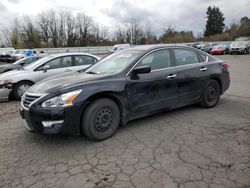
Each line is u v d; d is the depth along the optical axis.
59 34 57.81
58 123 3.43
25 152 3.53
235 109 5.33
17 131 4.40
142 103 4.21
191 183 2.64
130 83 4.02
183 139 3.79
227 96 6.66
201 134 3.96
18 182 2.79
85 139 3.91
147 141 3.76
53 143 3.80
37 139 3.98
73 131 3.57
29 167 3.10
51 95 3.46
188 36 69.19
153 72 4.35
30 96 3.69
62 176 2.88
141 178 2.77
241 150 3.36
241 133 3.96
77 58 7.97
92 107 3.66
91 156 3.35
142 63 4.28
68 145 3.71
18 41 53.00
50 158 3.33
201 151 3.37
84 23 59.31
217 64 5.52
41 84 3.97
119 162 3.15
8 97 7.08
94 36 61.34
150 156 3.28
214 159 3.13
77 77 4.07
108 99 3.84
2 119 5.23
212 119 4.68
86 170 2.99
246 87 7.92
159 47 4.64
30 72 7.30
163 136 3.93
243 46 29.72
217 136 3.86
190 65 4.97
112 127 3.93
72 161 3.23
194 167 2.96
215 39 69.62
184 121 4.60
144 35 68.25
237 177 2.72
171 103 4.64
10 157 3.39
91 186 2.67
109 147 3.60
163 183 2.66
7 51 33.03
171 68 4.64
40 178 2.85
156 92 4.37
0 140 3.99
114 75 3.96
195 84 5.00
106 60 4.89
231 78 10.07
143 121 4.65
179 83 4.70
